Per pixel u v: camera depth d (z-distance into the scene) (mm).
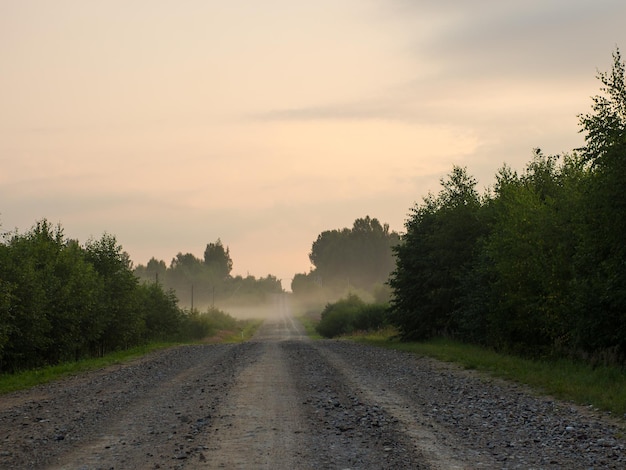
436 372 22469
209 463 9180
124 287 44906
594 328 20734
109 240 45438
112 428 12242
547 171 32156
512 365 22094
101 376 23594
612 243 20297
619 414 12789
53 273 34125
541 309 24344
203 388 18484
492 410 13938
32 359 29828
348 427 11938
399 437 11023
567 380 17422
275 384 19234
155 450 10164
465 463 9117
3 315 25641
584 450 9898
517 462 9164
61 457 9766
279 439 10906
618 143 20109
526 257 26062
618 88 20375
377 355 31375
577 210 22234
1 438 11406
